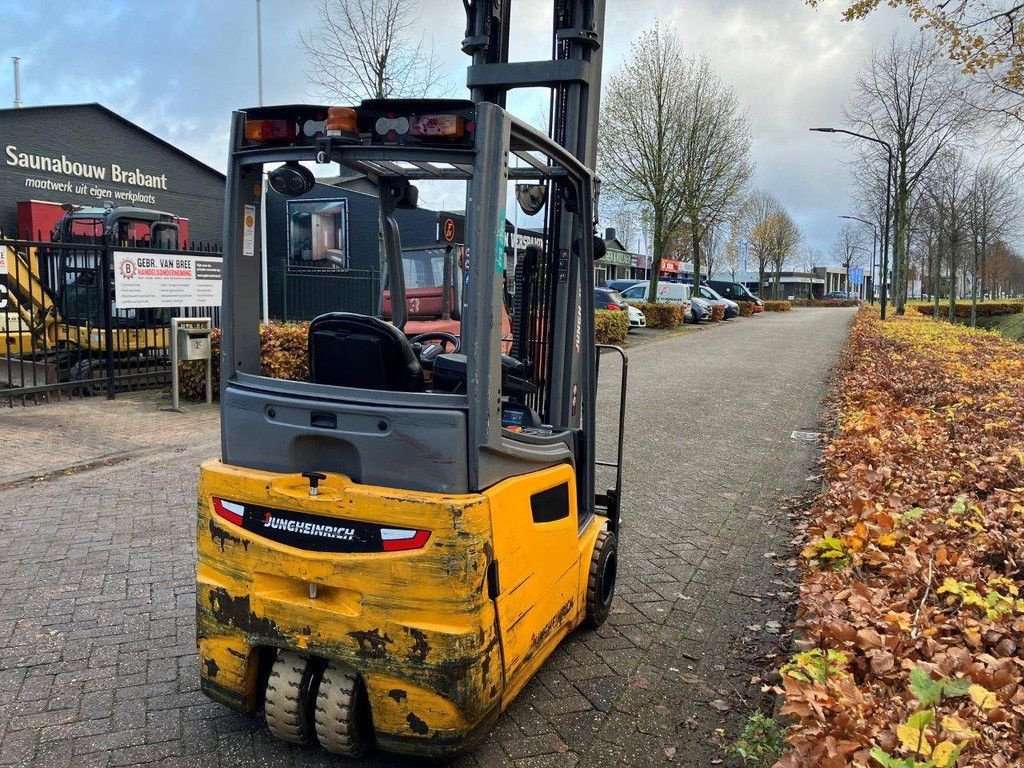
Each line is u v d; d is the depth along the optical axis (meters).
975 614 3.65
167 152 23.36
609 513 4.66
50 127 20.17
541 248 4.21
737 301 46.53
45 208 19.31
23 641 4.23
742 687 3.85
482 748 3.35
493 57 4.51
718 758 3.30
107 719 3.54
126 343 11.27
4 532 5.86
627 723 3.55
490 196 2.78
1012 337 26.22
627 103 27.11
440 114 2.79
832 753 2.39
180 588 4.92
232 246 3.18
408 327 5.94
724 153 28.09
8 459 7.73
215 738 3.40
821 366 17.67
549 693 3.77
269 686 3.08
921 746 2.33
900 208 28.62
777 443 9.34
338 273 18.64
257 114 3.04
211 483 3.17
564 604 3.74
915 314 34.91
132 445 8.46
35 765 3.22
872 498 5.53
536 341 4.25
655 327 29.88
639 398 12.62
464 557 2.78
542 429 3.79
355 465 2.96
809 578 4.26
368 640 2.88
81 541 5.70
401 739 2.92
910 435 7.51
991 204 32.41
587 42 4.34
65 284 11.38
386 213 4.06
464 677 2.82
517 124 2.93
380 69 15.45
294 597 3.03
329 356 3.25
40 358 11.82
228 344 3.22
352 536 2.90
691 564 5.45
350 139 2.86
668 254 52.81
